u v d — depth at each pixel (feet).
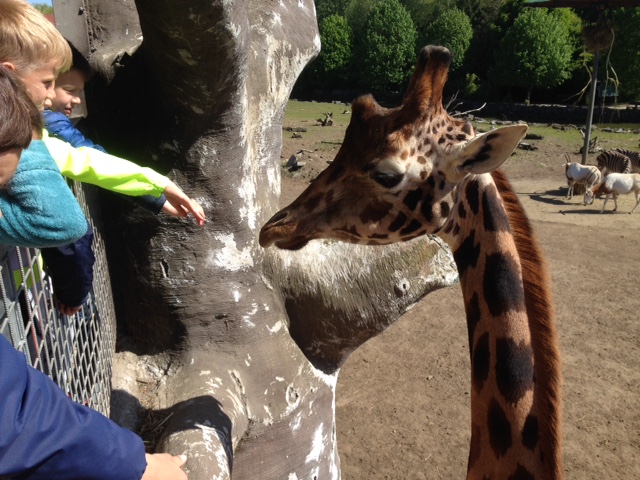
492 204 8.53
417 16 173.17
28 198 5.39
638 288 36.17
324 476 12.64
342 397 25.36
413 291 12.54
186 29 8.37
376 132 8.25
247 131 11.29
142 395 10.82
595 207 54.80
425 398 25.22
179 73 9.38
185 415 9.52
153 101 10.36
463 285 8.89
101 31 12.77
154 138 10.53
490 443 8.12
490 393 8.15
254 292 11.69
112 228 11.46
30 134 4.58
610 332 30.78
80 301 8.54
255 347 11.53
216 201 10.96
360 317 12.42
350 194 8.61
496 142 7.59
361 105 8.42
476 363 8.43
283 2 14.21
